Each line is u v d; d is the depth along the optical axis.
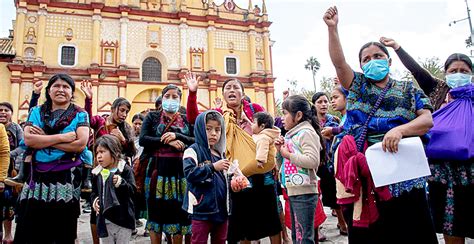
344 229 5.17
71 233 3.33
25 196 3.26
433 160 3.43
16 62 20.70
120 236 3.66
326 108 5.60
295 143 3.40
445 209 3.31
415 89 2.61
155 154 4.03
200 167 3.14
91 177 4.26
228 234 3.79
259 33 27.19
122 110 5.06
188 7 25.84
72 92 3.57
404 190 2.43
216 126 3.41
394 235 2.43
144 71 24.03
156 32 24.48
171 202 3.84
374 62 2.63
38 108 3.50
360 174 2.48
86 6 22.84
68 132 3.36
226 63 25.94
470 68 3.62
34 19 21.75
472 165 3.23
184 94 23.70
